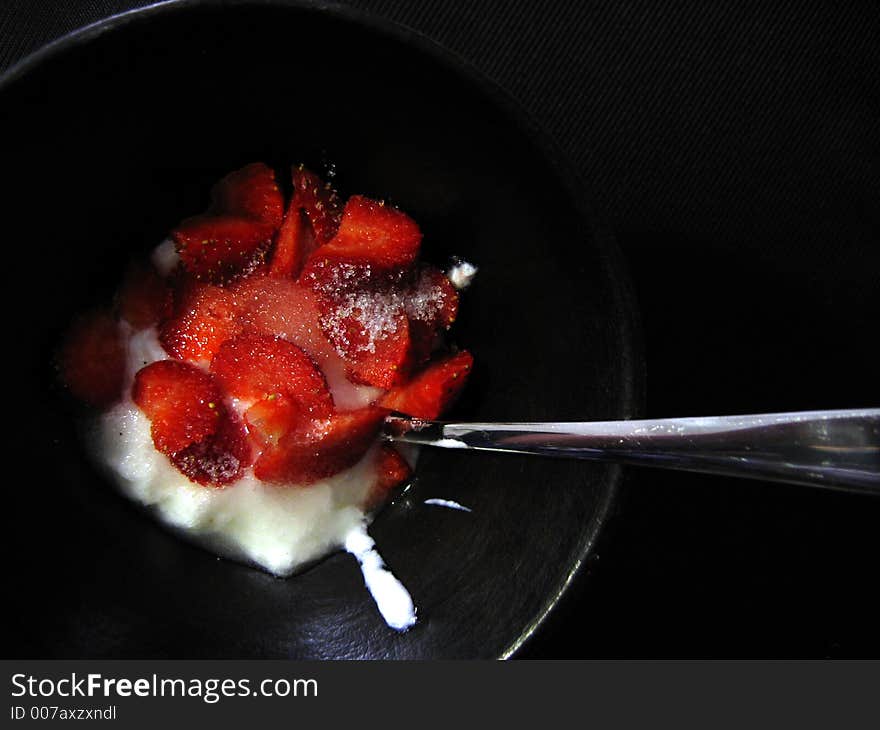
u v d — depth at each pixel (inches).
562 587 14.4
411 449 15.5
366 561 15.3
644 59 16.8
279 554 15.2
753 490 16.8
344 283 15.0
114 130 14.5
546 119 16.7
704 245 16.8
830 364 16.9
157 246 15.4
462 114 14.4
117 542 15.0
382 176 15.3
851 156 16.9
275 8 13.9
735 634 16.6
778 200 16.8
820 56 16.8
